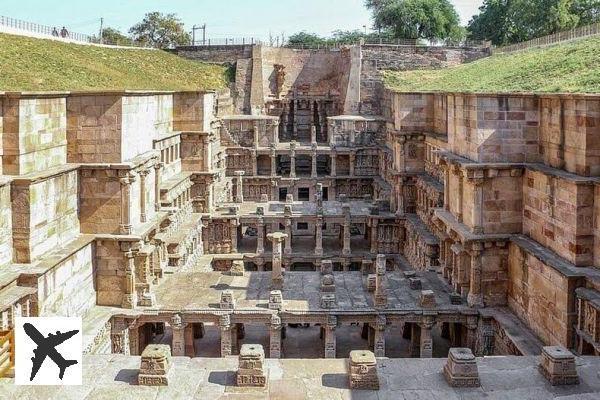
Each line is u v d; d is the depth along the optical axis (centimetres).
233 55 9669
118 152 3509
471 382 2286
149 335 4009
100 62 6994
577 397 2212
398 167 5738
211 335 4225
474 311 3578
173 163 5619
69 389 2248
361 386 2277
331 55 9344
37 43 6231
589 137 2969
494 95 3503
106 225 3559
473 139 3600
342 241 6256
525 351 3041
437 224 4194
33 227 2986
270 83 9231
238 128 7544
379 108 8644
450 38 11606
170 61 8925
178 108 5828
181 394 2228
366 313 3641
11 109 2927
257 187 7431
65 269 3200
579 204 2934
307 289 4044
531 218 3441
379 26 11750
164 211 4175
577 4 10531
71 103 3475
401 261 5638
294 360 2505
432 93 5569
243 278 4256
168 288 4031
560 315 2959
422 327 3638
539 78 4666
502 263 3588
